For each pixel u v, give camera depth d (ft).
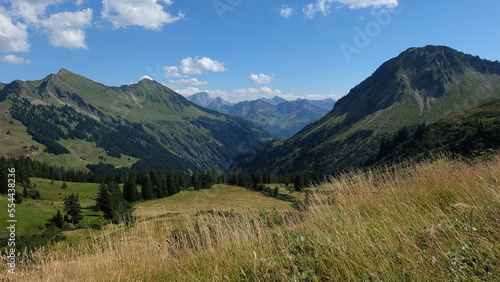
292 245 15.06
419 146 262.06
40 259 20.52
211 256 16.07
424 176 24.61
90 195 323.57
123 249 18.70
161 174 338.13
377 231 14.20
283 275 11.81
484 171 22.31
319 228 16.55
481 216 13.58
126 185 241.55
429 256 10.82
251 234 17.47
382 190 23.50
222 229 18.29
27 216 161.17
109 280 16.29
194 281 14.02
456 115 345.92
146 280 15.76
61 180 418.31
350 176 27.22
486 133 170.40
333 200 23.13
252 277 12.75
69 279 17.66
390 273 10.53
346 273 11.01
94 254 19.74
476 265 9.68
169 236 18.98
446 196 19.47
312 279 11.46
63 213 186.39
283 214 21.77
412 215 15.80
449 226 12.98
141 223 21.67
